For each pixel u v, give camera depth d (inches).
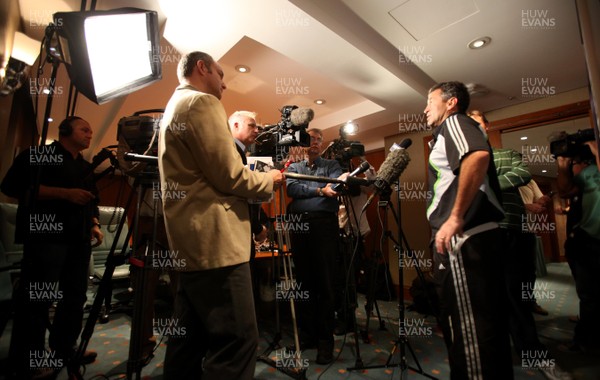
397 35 74.8
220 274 32.8
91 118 122.5
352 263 69.3
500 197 41.2
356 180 53.2
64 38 36.0
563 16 67.7
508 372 34.4
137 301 39.4
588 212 71.2
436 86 49.7
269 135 65.7
